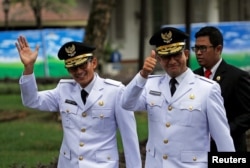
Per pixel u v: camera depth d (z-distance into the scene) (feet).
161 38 22.79
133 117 25.20
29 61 24.26
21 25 141.08
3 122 70.08
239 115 26.86
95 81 25.00
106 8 70.33
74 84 25.41
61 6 129.49
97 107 24.67
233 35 102.68
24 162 44.24
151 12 161.07
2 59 118.01
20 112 76.84
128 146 25.17
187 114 22.86
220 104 23.06
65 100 25.17
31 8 130.72
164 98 23.30
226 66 27.20
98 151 24.61
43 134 60.13
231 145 22.85
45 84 100.78
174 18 164.14
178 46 22.65
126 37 158.40
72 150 24.80
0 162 46.52
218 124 22.76
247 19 176.35
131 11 159.12
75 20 145.38
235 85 26.73
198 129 22.91
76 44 24.27
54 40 115.34
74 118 24.88
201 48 26.81
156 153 23.49
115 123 25.09
